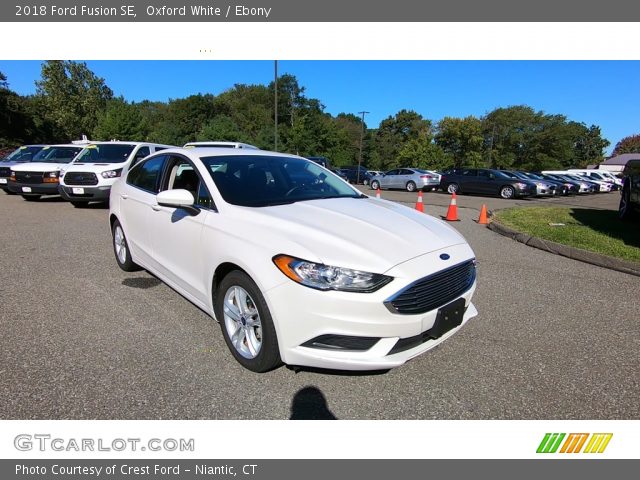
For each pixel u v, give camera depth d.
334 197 3.56
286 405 2.46
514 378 2.78
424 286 2.43
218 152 3.71
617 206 15.58
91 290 4.25
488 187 19.89
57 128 57.53
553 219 9.57
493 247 6.76
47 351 2.99
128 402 2.44
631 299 4.29
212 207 3.08
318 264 2.33
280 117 80.69
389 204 3.62
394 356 2.42
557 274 5.17
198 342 3.15
